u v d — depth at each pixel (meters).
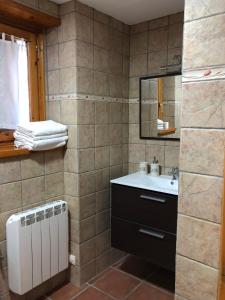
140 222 2.05
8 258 1.75
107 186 2.33
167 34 2.22
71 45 1.93
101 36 2.13
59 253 1.99
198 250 1.09
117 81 2.34
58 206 1.96
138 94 2.45
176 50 2.19
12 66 1.89
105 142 2.27
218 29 0.96
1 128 1.87
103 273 2.33
